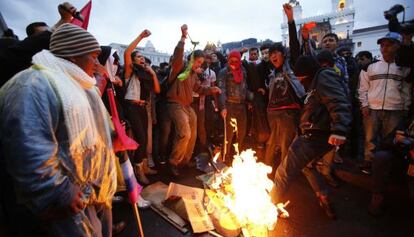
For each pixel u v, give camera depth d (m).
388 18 3.51
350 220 2.58
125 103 3.30
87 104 1.33
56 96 1.19
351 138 4.33
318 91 2.30
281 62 3.34
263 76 4.00
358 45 30.91
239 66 3.81
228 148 4.11
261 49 4.48
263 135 4.09
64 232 1.23
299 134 2.58
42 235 1.29
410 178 3.53
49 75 1.20
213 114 4.79
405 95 3.34
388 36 3.22
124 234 2.35
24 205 1.21
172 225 2.46
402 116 3.38
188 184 3.38
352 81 4.44
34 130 1.09
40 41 1.92
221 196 2.77
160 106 3.67
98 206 1.50
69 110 1.20
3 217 1.22
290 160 2.48
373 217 2.63
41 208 1.12
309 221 2.56
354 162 4.17
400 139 2.62
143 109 3.41
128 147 1.68
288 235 2.34
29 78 1.16
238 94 3.93
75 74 1.33
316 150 2.38
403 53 3.08
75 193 1.21
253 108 4.12
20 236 1.25
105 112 1.54
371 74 3.52
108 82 2.82
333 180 3.34
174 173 3.56
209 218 2.47
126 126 2.94
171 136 4.34
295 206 2.83
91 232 1.34
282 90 3.28
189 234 2.33
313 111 2.38
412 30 3.01
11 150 1.07
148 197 2.94
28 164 1.06
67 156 1.22
